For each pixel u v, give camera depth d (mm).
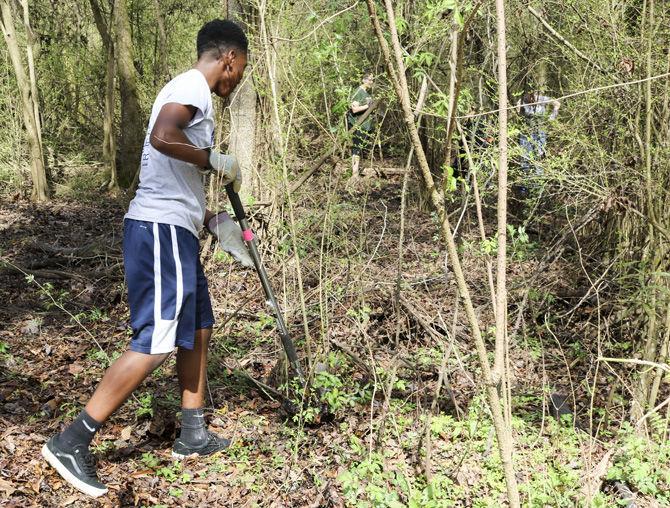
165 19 13617
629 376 3820
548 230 6562
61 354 4738
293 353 3754
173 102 3070
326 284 4199
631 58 4094
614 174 4520
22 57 12086
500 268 2025
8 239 8227
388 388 3434
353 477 2941
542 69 6359
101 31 12094
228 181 3328
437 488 3033
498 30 1884
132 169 12055
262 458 3416
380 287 4984
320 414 3732
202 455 3420
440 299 5227
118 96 13188
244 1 5500
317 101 5148
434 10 2449
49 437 3557
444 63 5961
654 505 3133
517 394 4078
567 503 2984
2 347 4594
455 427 3643
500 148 1938
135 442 3570
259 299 5336
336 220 4980
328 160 5059
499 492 3104
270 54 4629
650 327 3656
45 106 12375
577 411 4008
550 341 4648
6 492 2992
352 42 5430
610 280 4352
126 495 3082
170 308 3109
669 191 3721
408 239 6879
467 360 4188
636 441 3305
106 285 6168
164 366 4434
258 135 5863
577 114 4812
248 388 4184
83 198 11094
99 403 3037
